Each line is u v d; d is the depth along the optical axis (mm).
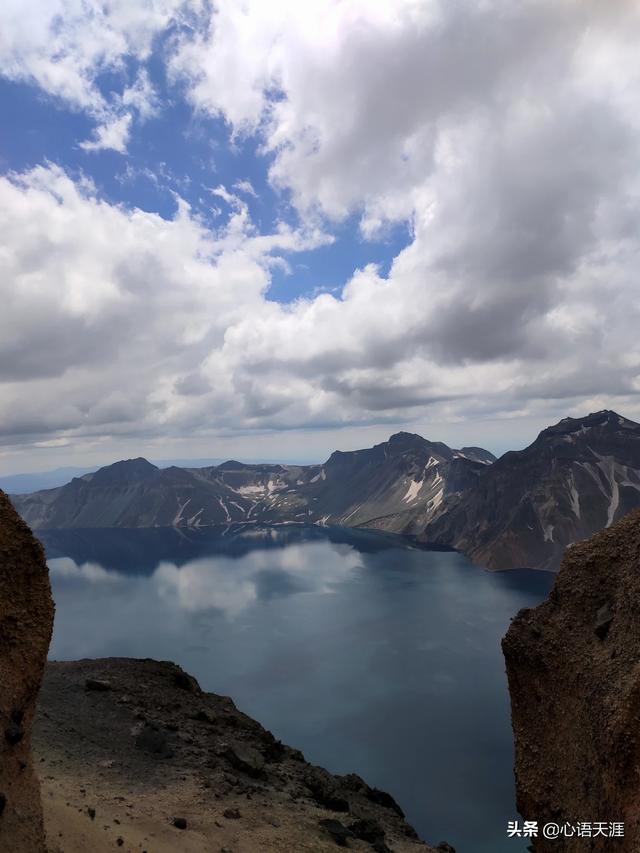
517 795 24094
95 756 29922
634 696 19188
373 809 39344
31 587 17625
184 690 48062
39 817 15109
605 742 19594
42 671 17109
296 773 38375
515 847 89125
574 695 23109
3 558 17172
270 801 29781
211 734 39188
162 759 32031
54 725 33156
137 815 22422
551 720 24062
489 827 94812
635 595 22188
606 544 26188
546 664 25219
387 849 29141
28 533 17953
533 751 24281
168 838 21000
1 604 16719
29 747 16281
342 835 27438
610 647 22469
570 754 22234
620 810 18062
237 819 25453
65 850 16016
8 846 13555
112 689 42531
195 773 30750
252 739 41469
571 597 25906
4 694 15688
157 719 38812
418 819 97750
